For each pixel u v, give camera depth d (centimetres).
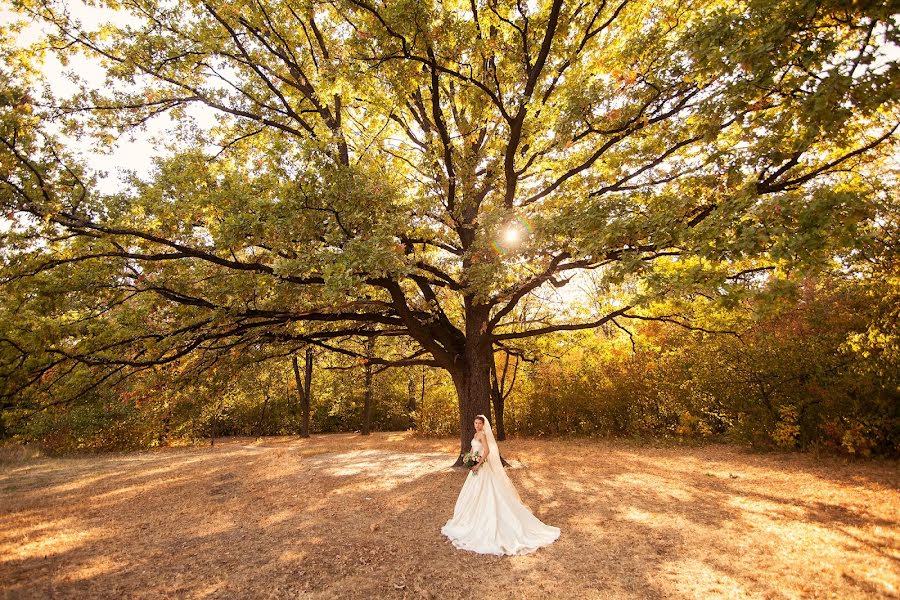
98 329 972
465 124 1207
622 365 1861
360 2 860
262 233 869
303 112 1266
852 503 750
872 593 444
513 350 1691
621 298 1516
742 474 1018
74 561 592
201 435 2898
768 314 677
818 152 827
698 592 462
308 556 594
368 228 916
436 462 1326
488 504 631
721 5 887
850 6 520
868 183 887
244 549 627
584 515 733
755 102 678
